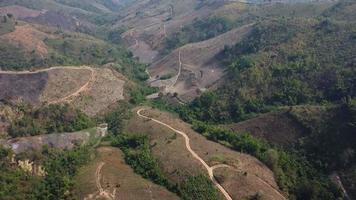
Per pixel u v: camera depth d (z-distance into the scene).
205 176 120.88
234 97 182.88
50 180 117.94
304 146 144.25
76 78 185.75
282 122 154.88
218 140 147.12
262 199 113.81
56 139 148.00
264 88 181.50
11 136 145.12
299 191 125.31
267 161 133.50
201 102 187.00
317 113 150.50
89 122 163.62
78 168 126.19
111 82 194.62
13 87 167.88
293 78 179.62
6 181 114.94
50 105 161.38
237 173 123.25
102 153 137.75
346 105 144.75
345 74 167.12
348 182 129.00
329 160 137.25
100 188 113.56
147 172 124.62
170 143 142.00
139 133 154.50
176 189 116.94
